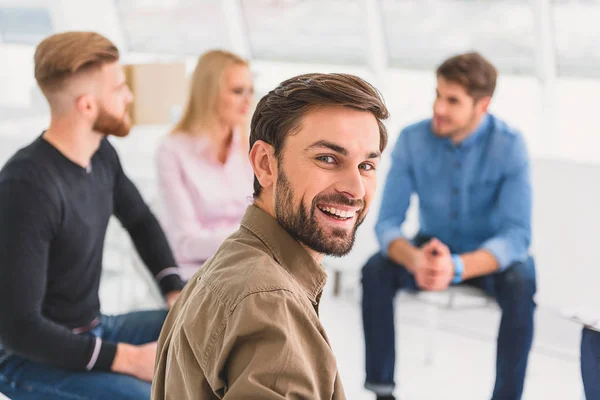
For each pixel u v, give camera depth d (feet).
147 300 10.20
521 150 8.64
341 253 3.43
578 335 10.30
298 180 3.34
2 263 5.41
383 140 3.53
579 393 9.21
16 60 19.60
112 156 6.64
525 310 7.97
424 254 8.12
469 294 8.42
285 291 3.11
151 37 20.66
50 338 5.49
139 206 7.00
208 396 3.16
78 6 19.33
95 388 5.54
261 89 15.55
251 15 19.25
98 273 6.32
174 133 8.80
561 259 10.79
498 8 16.33
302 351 3.04
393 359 8.34
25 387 5.66
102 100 5.95
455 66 8.41
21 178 5.56
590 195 10.94
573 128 13.91
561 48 16.14
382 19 17.76
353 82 3.36
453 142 8.74
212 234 8.41
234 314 3.02
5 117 16.08
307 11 18.58
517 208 8.52
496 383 8.04
